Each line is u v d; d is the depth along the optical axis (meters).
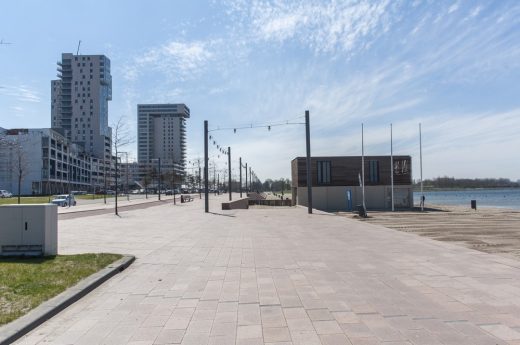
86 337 4.97
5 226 9.88
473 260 9.62
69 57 112.56
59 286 6.95
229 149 47.84
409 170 50.66
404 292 6.82
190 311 5.98
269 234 15.34
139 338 4.93
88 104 110.94
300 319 5.54
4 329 4.94
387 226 21.00
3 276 7.66
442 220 25.91
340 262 9.55
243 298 6.62
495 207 51.97
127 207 38.84
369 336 4.86
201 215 26.48
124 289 7.28
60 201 41.28
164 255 10.68
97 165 115.06
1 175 86.94
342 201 49.84
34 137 94.75
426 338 4.77
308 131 28.64
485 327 5.11
